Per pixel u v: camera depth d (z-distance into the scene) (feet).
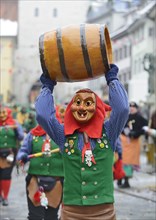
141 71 142.92
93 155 18.42
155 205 37.40
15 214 33.94
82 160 18.37
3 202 37.22
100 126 18.60
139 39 145.89
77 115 18.49
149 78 83.92
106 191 18.53
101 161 18.48
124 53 164.96
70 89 189.47
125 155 45.78
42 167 26.14
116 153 30.30
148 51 137.69
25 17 177.37
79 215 18.45
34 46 181.27
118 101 18.16
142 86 135.33
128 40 159.12
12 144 38.06
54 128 18.75
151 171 57.93
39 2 173.78
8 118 38.37
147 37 138.00
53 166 26.12
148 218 32.60
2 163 37.19
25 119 75.46
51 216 26.32
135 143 46.29
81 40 17.62
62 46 17.69
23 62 191.83
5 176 37.14
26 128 66.85
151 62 82.12
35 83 205.67
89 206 18.33
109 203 18.53
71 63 17.75
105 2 195.83
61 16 171.83
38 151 26.35
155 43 110.11
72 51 17.65
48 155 26.05
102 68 17.93
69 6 169.68
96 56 17.65
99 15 195.42
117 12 188.14
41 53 18.01
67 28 17.93
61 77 18.29
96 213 18.40
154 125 53.31
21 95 212.64
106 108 19.62
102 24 18.15
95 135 18.48
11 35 180.75
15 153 38.40
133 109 46.80
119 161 29.96
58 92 192.54
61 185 26.22
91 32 17.72
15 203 38.19
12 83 207.72
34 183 26.32
